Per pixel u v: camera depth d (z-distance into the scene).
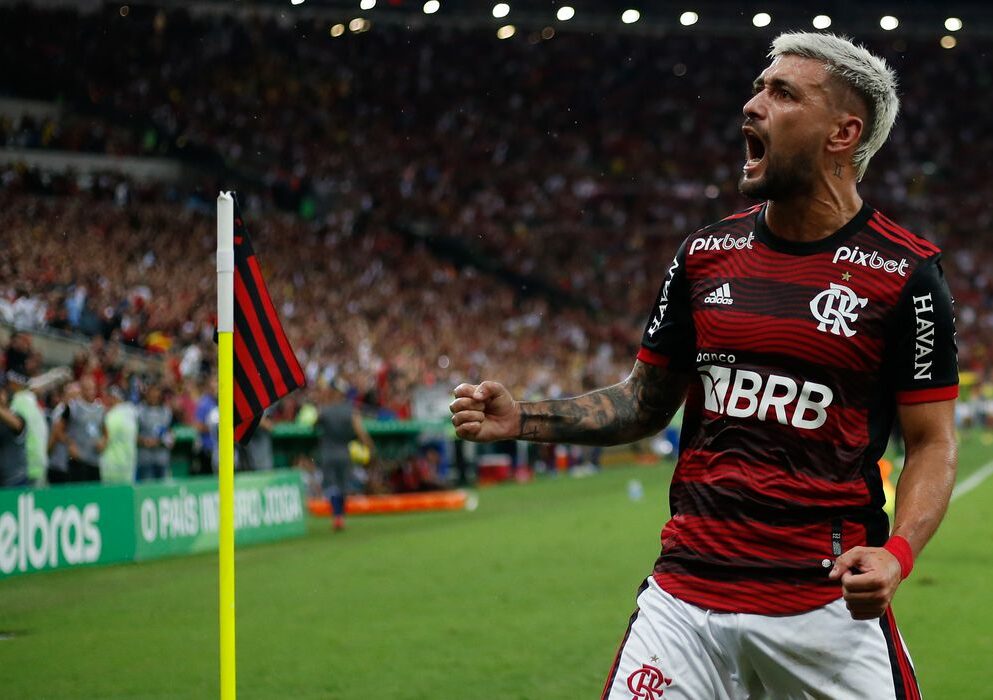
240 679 25.16
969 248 180.25
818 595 10.77
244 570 42.81
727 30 180.38
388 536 53.84
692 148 181.25
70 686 24.73
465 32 176.25
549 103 178.12
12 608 34.38
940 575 38.00
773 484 10.92
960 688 23.56
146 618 32.72
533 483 91.00
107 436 50.19
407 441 86.06
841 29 181.88
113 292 86.31
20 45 130.25
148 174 127.69
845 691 10.79
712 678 11.14
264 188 137.00
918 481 10.70
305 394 82.69
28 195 104.81
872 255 10.99
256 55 151.50
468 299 136.50
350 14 163.88
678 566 11.30
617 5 177.38
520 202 164.25
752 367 11.13
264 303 20.59
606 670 25.61
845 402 10.90
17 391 46.38
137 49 140.38
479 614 32.53
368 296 121.00
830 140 11.00
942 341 10.84
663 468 105.38
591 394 12.48
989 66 199.38
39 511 41.47
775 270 11.23
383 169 154.50
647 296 159.75
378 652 27.73
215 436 63.34
